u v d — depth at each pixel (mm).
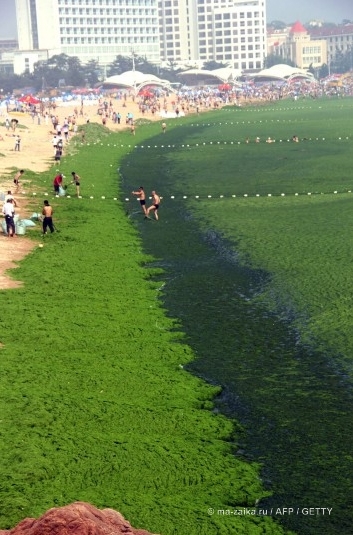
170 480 24562
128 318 39875
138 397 30438
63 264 49469
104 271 48594
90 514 15422
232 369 34000
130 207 71875
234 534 22094
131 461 25422
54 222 62250
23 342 35688
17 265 48719
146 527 22078
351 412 29641
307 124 155500
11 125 145625
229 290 45344
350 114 177250
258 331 38438
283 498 24141
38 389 30500
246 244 55719
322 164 95875
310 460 26312
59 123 159250
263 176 89000
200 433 27812
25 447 25938
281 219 63625
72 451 25875
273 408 30203
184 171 96000
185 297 44312
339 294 42562
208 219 65438
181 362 34562
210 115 196375
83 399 29844
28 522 15703
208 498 23812
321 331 37781
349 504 23828
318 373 33219
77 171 92250
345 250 51656
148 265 51656
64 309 40531
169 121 179000
